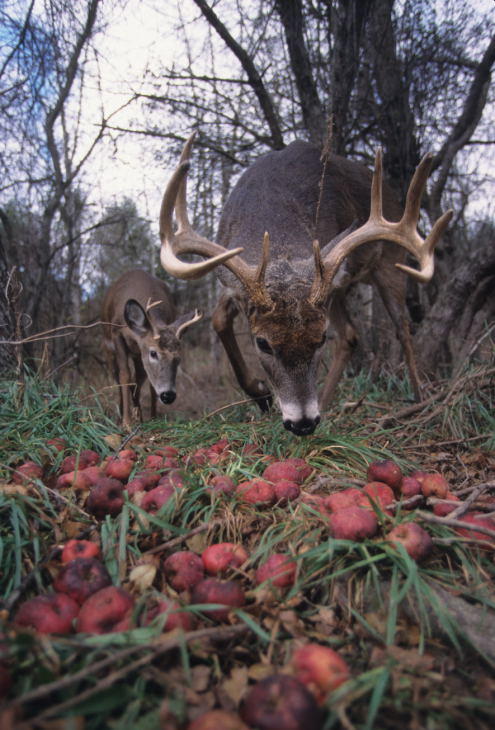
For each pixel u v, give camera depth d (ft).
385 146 9.19
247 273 4.03
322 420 4.97
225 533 2.65
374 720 1.57
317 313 3.92
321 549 2.18
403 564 2.14
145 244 14.85
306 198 5.21
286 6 8.23
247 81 9.24
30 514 2.59
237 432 4.37
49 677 1.50
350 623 2.09
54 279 9.78
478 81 8.45
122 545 2.31
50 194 10.05
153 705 1.55
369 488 2.69
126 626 1.81
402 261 6.20
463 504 2.60
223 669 1.83
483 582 2.30
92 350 11.76
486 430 4.92
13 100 8.23
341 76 7.72
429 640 2.01
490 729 1.58
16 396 4.46
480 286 7.43
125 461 3.11
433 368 7.56
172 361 8.53
